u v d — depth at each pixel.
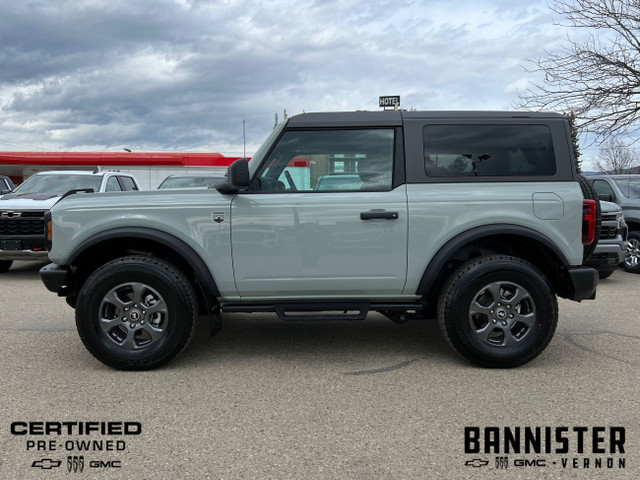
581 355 4.50
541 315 4.05
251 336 5.17
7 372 4.08
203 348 4.74
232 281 4.15
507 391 3.66
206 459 2.73
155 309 4.07
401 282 4.16
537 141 4.22
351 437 2.97
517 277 4.03
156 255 4.45
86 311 4.02
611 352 4.59
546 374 4.01
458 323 4.04
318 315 4.24
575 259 4.15
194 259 4.10
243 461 2.71
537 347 4.07
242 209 4.11
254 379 3.92
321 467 2.64
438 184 4.14
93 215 4.13
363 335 5.20
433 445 2.88
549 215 4.11
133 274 4.01
